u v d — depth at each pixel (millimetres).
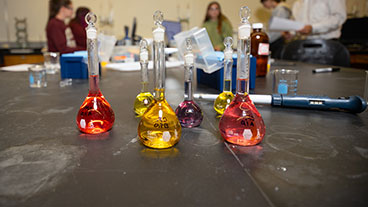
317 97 636
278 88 851
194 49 893
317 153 391
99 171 333
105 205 262
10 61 3393
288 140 445
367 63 2896
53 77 1224
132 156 379
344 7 3131
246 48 415
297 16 3650
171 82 1090
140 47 593
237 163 356
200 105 699
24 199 272
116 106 680
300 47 2107
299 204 263
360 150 402
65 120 557
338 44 1977
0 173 329
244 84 427
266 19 4277
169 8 4430
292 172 330
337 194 281
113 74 1319
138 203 265
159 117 407
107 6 4281
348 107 606
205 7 4445
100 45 1399
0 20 4105
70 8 2812
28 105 695
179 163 356
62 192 285
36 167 344
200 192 284
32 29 4191
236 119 417
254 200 270
